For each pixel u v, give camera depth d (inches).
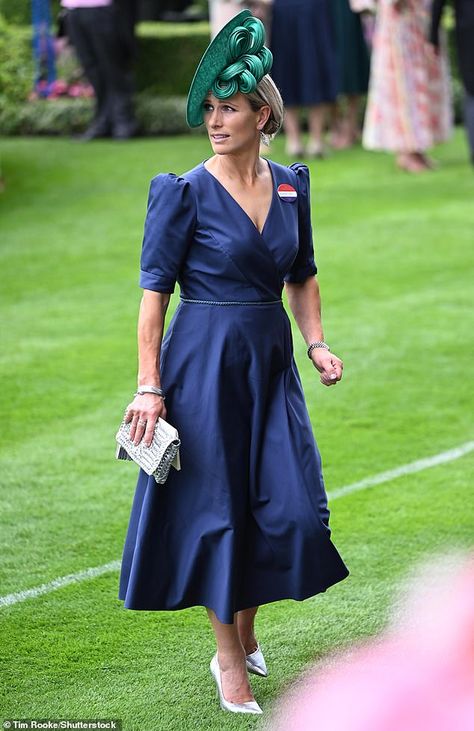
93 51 1574.8
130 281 924.6
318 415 647.1
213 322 367.2
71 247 1032.2
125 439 368.8
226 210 364.2
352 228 1061.8
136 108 1642.5
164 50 1676.9
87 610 450.9
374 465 581.0
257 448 368.8
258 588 373.4
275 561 370.3
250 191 369.1
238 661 381.1
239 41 354.6
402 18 1261.1
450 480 562.3
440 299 853.8
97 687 397.7
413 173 1300.4
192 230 365.1
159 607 374.0
